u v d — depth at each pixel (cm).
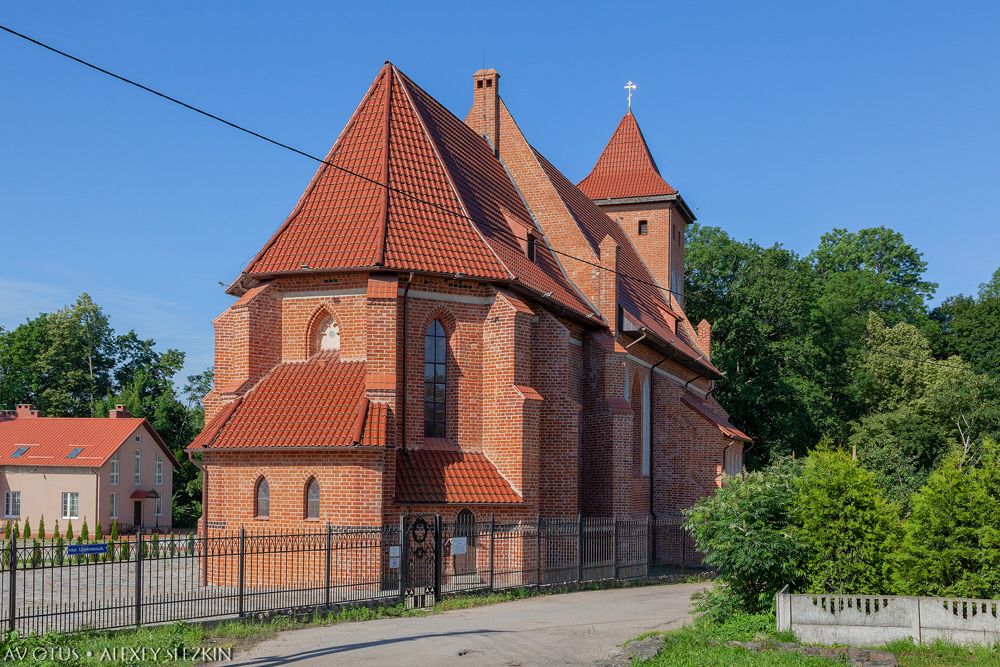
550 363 3391
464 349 3194
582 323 3719
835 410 6988
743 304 6662
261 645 1952
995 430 6197
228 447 2881
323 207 3272
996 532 1938
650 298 5066
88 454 6850
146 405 8956
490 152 4162
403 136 3416
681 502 4397
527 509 3094
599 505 3662
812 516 2102
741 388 6325
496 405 3158
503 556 3023
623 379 3788
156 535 2253
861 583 2038
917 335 7612
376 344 2956
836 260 10256
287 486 2875
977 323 8794
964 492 1995
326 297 3144
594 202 5738
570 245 4012
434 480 2991
